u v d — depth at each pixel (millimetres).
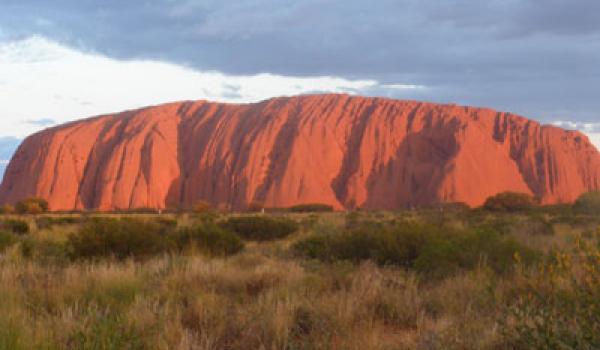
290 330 5504
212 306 6320
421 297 7055
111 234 12156
